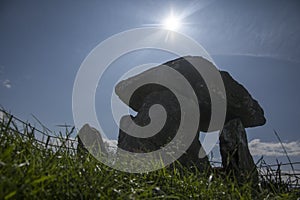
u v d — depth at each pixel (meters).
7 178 1.96
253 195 3.80
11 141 2.70
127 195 2.62
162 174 3.54
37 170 2.36
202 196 3.28
